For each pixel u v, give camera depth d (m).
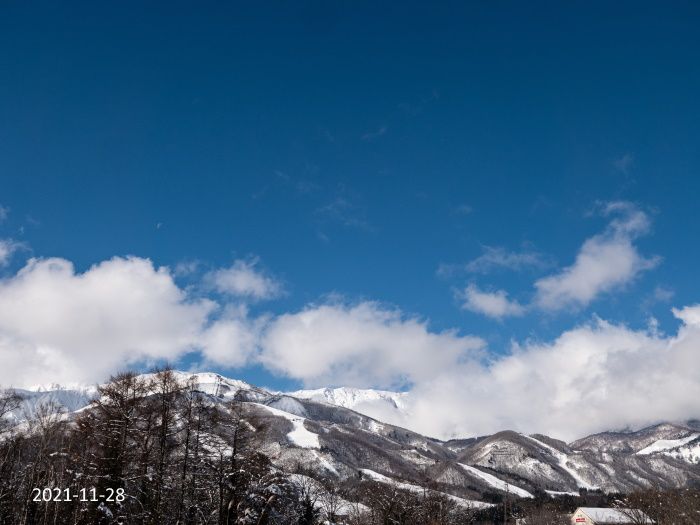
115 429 49.19
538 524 178.12
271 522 53.38
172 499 52.50
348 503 101.88
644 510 119.06
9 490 57.47
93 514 46.44
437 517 98.94
